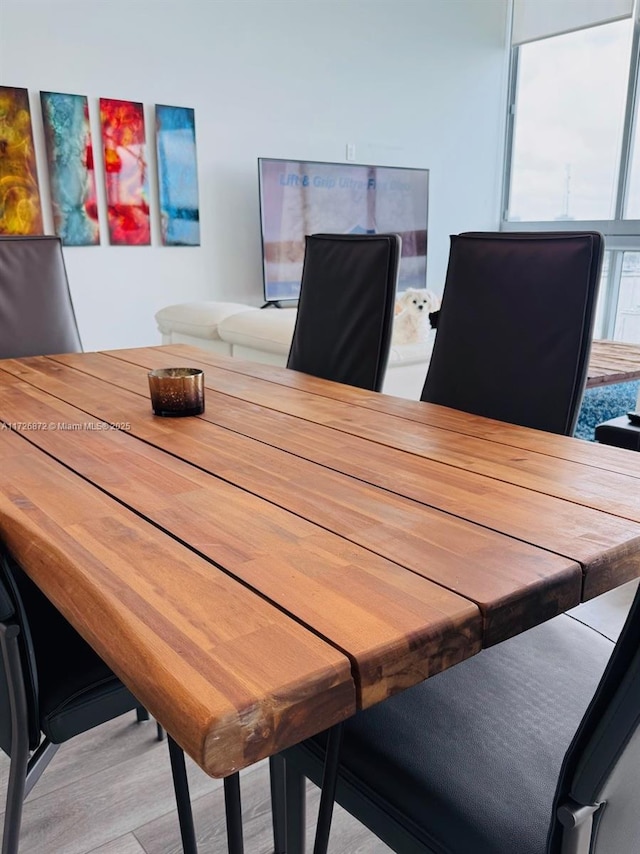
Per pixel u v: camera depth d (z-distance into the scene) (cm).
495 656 102
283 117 502
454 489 92
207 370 186
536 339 147
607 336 599
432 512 84
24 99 392
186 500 88
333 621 59
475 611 61
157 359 204
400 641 56
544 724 88
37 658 107
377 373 185
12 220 397
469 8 590
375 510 85
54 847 129
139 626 58
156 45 435
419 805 78
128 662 56
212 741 48
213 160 473
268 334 275
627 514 84
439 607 61
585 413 371
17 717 94
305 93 509
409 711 90
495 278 157
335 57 519
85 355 212
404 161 580
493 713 90
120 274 446
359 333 189
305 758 92
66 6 398
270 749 51
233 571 68
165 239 459
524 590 65
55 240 235
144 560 71
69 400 150
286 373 182
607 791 56
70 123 409
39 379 175
